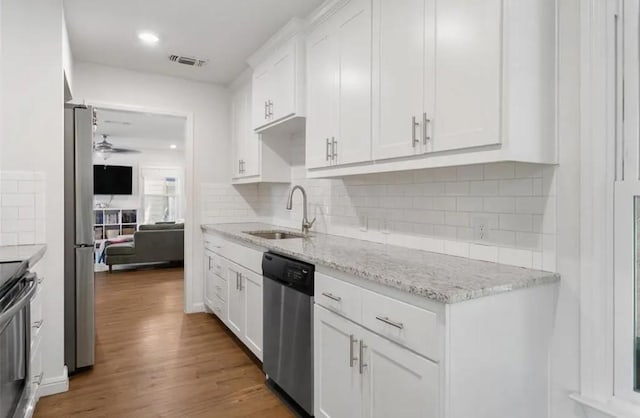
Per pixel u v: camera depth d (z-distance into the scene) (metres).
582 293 1.40
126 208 8.78
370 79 1.94
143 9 2.45
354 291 1.58
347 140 2.12
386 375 1.42
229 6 2.41
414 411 1.29
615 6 1.35
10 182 2.22
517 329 1.37
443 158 1.56
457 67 1.48
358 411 1.56
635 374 1.32
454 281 1.34
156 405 2.14
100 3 2.37
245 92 3.62
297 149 3.33
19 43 2.23
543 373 1.46
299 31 2.59
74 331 2.52
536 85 1.39
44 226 2.30
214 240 3.52
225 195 4.03
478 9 1.40
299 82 2.62
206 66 3.45
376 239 2.42
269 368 2.30
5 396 1.38
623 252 1.33
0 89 2.20
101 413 2.06
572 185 1.43
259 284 2.49
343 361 1.65
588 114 1.38
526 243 1.58
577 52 1.41
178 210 9.27
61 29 2.32
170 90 3.72
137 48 3.05
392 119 1.80
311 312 1.89
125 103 3.51
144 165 8.93
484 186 1.76
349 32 2.10
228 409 2.10
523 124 1.35
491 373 1.30
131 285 5.06
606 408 1.32
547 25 1.43
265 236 3.17
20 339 1.56
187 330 3.35
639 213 1.32
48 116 2.30
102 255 6.62
